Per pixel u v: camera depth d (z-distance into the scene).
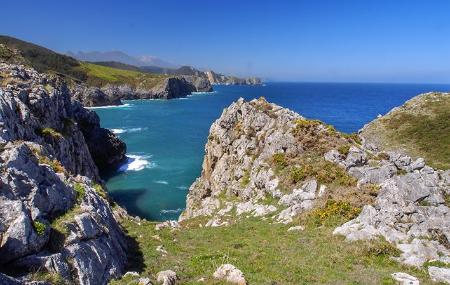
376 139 81.38
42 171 21.33
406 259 23.83
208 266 23.41
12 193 18.11
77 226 19.83
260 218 37.00
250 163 50.06
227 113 60.59
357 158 39.88
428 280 21.38
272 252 26.33
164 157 95.62
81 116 84.69
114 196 67.25
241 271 21.39
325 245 26.64
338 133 46.91
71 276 17.02
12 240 15.81
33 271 15.78
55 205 20.44
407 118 84.25
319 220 32.03
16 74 60.19
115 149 88.12
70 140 58.56
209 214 46.34
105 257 20.06
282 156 44.53
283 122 50.53
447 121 77.62
